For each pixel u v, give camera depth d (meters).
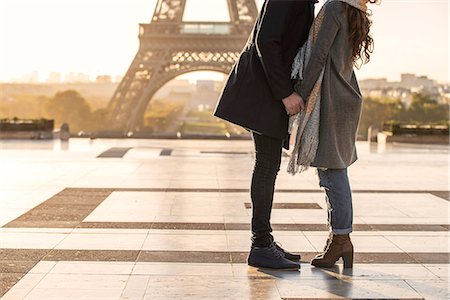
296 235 8.43
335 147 6.49
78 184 13.05
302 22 6.41
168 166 17.22
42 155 20.34
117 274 6.36
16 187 12.49
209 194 11.95
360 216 9.87
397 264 6.91
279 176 15.27
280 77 6.27
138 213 9.78
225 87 6.72
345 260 6.73
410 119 117.38
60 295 5.66
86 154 20.97
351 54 6.46
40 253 7.16
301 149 6.51
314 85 6.38
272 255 6.67
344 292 5.86
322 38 6.29
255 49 6.59
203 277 6.30
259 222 6.72
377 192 12.65
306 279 6.28
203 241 7.93
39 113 132.75
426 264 6.92
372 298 5.69
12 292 5.72
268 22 6.23
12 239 7.86
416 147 28.97
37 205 10.38
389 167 18.28
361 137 39.97
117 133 37.81
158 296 5.67
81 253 7.19
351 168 17.89
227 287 5.97
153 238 8.04
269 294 5.78
